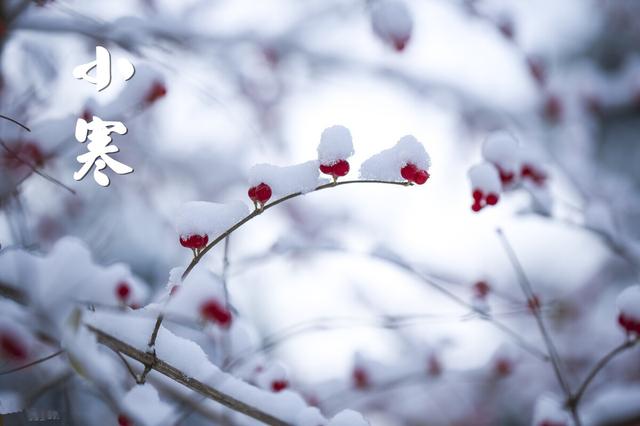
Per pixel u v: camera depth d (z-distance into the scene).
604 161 1.98
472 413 1.41
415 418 1.40
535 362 1.36
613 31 1.86
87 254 0.73
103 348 0.79
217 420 0.80
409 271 0.87
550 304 0.92
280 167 0.72
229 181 1.42
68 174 1.01
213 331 0.83
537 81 1.46
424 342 1.05
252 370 0.83
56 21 0.92
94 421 0.91
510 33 1.38
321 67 1.39
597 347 1.33
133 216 1.21
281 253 0.89
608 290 1.56
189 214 0.72
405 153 0.72
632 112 1.79
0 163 0.83
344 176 0.72
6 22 0.91
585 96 1.62
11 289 0.71
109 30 0.92
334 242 0.90
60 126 0.84
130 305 0.77
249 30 1.22
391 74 1.43
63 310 0.70
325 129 0.72
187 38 1.08
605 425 0.89
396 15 0.95
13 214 0.83
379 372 0.95
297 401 0.75
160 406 0.74
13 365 0.78
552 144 1.55
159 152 1.32
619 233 0.96
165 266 1.24
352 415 0.75
